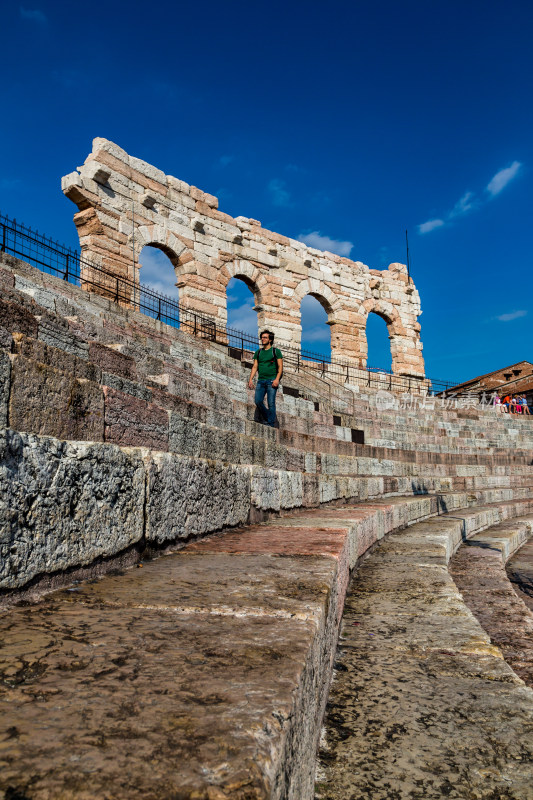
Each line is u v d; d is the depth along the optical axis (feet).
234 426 26.91
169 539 12.77
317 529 16.75
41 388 11.34
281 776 4.07
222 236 72.08
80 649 5.84
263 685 4.95
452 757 7.15
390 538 25.23
